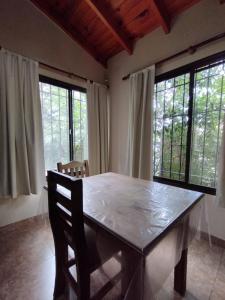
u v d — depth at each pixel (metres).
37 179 2.21
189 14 1.96
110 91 3.13
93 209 1.02
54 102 2.61
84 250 0.91
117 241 0.80
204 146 2.01
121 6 2.06
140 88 2.44
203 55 1.88
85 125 3.03
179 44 2.08
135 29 2.36
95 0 1.98
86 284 0.95
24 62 2.10
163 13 1.98
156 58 2.34
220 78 1.83
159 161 2.48
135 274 0.74
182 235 1.09
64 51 2.57
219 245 1.77
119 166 3.04
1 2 1.97
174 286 1.25
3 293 1.24
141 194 1.29
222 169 1.68
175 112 2.26
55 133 2.65
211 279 1.35
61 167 1.87
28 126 2.13
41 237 1.92
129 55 2.71
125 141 2.90
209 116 1.95
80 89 2.88
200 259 1.57
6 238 1.90
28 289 1.27
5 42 2.00
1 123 1.94
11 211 2.15
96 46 2.83
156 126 2.50
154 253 0.80
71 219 0.88
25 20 2.16
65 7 2.26
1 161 1.96
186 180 2.15
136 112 2.48
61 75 2.58
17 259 1.57
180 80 2.17
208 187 1.94
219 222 1.82
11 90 1.98
